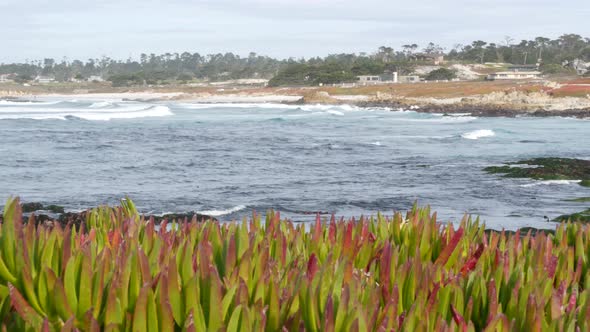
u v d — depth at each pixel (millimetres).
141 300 3008
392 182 26844
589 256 5078
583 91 110000
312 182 26922
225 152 39562
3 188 24578
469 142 47906
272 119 79500
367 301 3461
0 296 3418
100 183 26234
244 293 3164
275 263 3910
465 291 3834
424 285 3629
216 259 4176
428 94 129875
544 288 3785
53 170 29984
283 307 3254
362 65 192000
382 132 59031
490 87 130500
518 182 26391
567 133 56938
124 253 3668
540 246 4551
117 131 55688
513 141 48531
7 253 3658
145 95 179125
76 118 73438
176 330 3227
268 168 32000
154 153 38469
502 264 3963
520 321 3428
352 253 4637
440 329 3150
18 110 89062
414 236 5000
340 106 116750
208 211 19469
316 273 3496
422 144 46281
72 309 3258
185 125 66312
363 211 19922
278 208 20156
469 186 25438
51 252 3604
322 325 3002
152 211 19500
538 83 132625
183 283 3498
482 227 5609
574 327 3141
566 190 24422
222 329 2846
